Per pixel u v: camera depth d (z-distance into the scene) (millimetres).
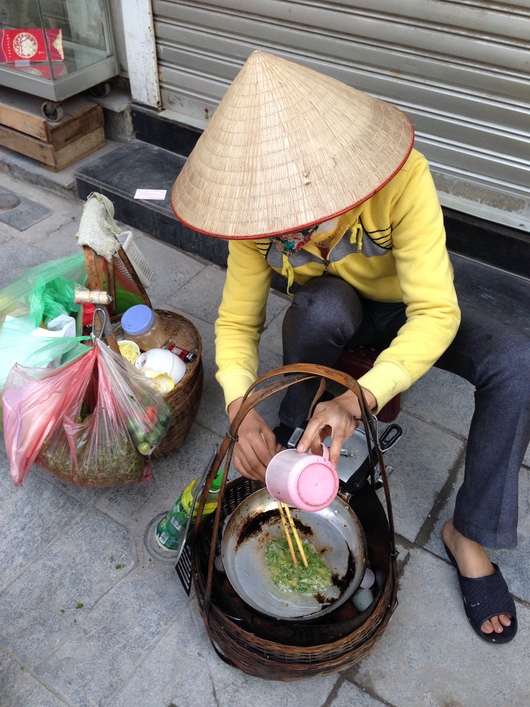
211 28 2633
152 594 1681
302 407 1889
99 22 2924
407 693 1502
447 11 2025
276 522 1570
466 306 1578
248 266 1564
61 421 1632
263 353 2365
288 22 2395
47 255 2787
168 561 1749
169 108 3045
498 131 2170
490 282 2354
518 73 2023
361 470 1597
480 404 1464
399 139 1227
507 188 2268
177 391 1797
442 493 1903
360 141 1157
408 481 1933
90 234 1666
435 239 1384
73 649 1579
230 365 1512
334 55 2359
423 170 1376
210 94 2846
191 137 2998
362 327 1811
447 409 2152
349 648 1305
